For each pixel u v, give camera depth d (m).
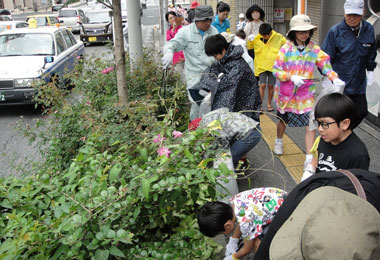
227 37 4.36
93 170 2.84
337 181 2.10
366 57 4.95
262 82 7.12
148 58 7.06
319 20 9.28
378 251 1.60
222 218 2.69
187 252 2.78
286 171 5.03
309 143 4.94
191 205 3.26
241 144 3.99
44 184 2.92
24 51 9.77
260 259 2.23
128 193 2.66
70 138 4.29
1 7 50.28
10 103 8.42
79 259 2.36
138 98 5.18
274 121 6.77
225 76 4.22
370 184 2.06
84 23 21.09
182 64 10.31
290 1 13.00
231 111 4.14
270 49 6.94
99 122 4.07
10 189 2.94
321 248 1.51
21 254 2.58
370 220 1.60
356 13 4.66
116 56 4.29
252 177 4.90
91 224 2.41
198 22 5.32
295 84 4.67
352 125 2.63
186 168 2.74
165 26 14.57
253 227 2.95
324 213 1.62
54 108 4.83
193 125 3.79
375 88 6.12
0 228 2.77
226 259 3.18
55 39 10.12
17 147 6.49
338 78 4.66
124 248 2.79
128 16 6.70
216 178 2.81
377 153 5.36
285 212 2.15
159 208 2.82
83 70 6.13
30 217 2.69
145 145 3.27
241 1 13.49
